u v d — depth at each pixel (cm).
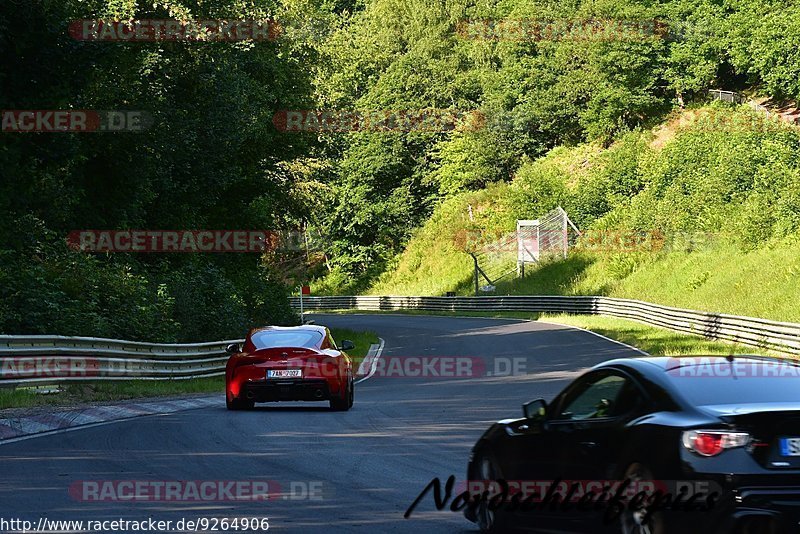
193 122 8200
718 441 1335
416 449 2758
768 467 1331
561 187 18088
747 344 7419
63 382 4341
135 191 8019
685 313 8994
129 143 7694
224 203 10438
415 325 12888
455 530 1719
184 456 2584
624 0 19475
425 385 5531
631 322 11031
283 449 2748
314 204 11556
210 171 8862
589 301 12900
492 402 4328
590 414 1580
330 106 11281
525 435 1688
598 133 19100
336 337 10306
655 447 1393
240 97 8700
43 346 4250
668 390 1456
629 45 18988
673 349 7469
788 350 6575
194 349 5972
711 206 13488
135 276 7006
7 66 5706
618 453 1459
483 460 1831
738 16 17650
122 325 5822
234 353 4291
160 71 7862
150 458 2538
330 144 11338
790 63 16438
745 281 10119
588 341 8719
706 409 1388
